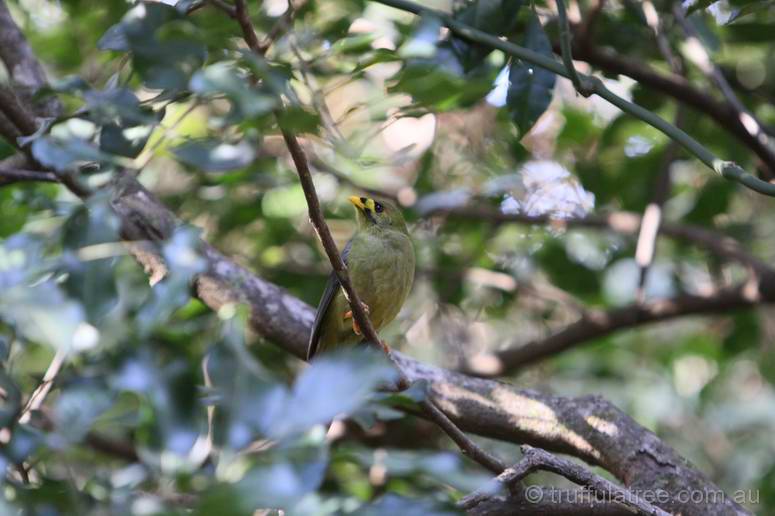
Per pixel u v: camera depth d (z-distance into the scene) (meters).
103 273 4.90
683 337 16.91
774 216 16.14
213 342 4.76
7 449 4.81
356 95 13.65
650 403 15.72
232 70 5.41
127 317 5.70
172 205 13.13
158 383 4.80
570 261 14.38
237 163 5.61
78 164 6.54
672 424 16.12
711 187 14.19
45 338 4.81
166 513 4.53
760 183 6.81
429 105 6.84
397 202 13.69
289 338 9.85
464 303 14.55
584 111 14.66
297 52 6.54
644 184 14.40
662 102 12.31
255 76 5.80
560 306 14.98
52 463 5.89
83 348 4.94
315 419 4.00
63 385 4.94
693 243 13.95
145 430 5.24
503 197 13.88
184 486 4.77
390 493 4.87
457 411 9.32
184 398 4.82
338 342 10.55
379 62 6.93
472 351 15.61
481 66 8.57
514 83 8.48
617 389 15.80
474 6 8.28
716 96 12.84
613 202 14.87
